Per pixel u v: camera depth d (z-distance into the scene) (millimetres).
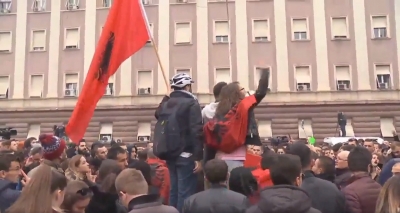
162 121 5871
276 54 30859
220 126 5570
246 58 30953
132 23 8398
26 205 3662
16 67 33031
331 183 5172
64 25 33188
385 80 30219
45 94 32625
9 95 32875
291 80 30688
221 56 31219
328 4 31156
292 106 30250
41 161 7434
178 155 5695
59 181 3947
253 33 31281
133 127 31125
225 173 4777
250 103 5531
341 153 6547
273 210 3602
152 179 5891
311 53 30797
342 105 29969
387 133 29469
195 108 5762
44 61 32969
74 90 32469
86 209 4562
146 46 31906
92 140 31281
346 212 5094
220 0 31766
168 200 6215
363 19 30719
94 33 32719
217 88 6355
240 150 5680
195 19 31797
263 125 30359
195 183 5727
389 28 30547
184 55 31469
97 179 6824
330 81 30484
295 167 3979
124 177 4340
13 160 5891
